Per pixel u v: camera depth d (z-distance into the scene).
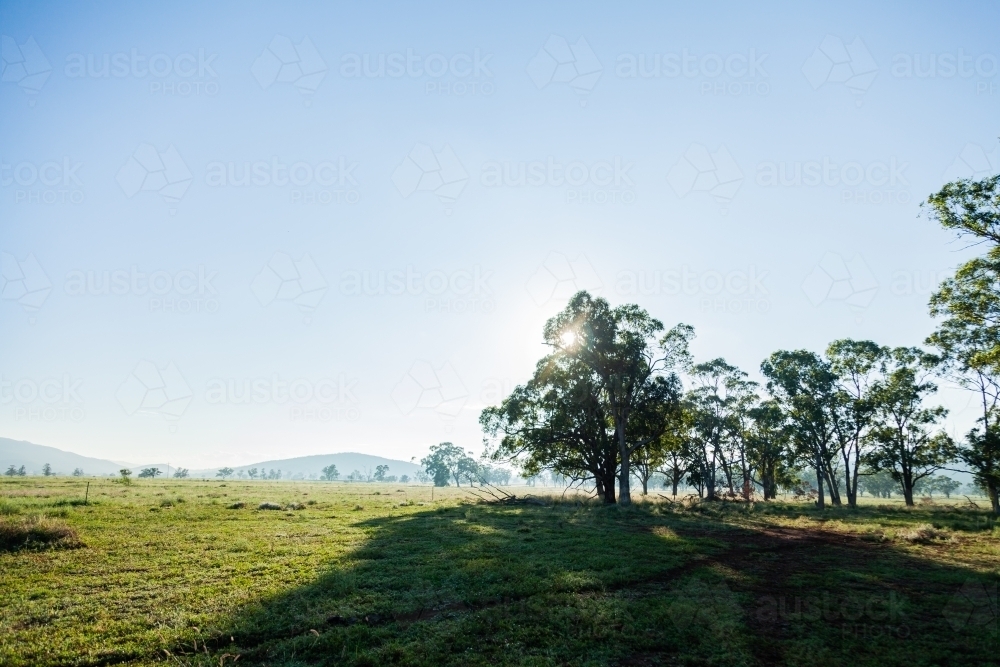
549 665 7.49
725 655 7.90
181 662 7.52
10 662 7.43
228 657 7.68
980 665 7.67
